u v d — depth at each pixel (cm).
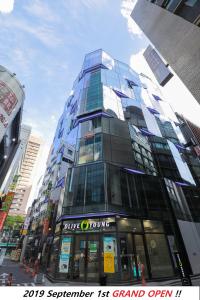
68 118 3981
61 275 1483
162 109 4797
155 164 2855
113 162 2203
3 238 6488
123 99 3538
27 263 3228
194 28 1381
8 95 2195
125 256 1477
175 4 1534
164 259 1683
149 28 2122
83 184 2012
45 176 5081
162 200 2241
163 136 3672
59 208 2278
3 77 2250
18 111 2617
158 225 1933
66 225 1762
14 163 3747
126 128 2816
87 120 2847
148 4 2189
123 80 4122
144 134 3234
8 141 2975
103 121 2681
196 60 1367
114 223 1609
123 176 2147
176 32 1609
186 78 1487
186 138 4578
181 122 5353
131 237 1639
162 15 1861
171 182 2639
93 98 3131
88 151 2384
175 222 2128
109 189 1875
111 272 1377
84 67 4225
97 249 1519
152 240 1753
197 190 2977
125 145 2530
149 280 1441
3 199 2609
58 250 1636
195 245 2081
